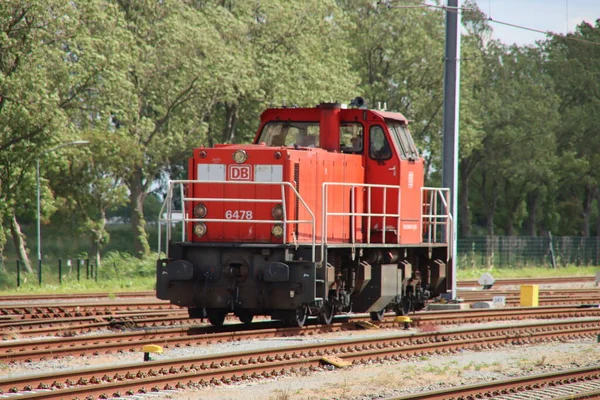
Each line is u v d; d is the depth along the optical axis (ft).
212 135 612.29
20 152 435.53
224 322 223.10
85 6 442.09
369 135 218.18
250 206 197.36
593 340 205.05
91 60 444.14
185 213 203.51
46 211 468.34
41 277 421.18
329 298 203.72
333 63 573.33
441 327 224.12
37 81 417.69
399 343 186.19
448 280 250.57
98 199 505.66
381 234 217.77
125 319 212.64
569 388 141.38
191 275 192.03
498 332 210.38
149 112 612.29
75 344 167.32
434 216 240.12
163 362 142.10
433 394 128.16
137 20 556.92
